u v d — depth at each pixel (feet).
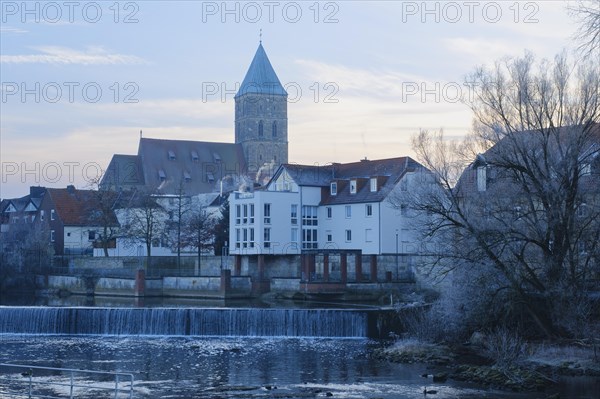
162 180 639.35
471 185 200.03
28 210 565.12
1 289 411.54
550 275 183.83
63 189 514.27
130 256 430.61
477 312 193.88
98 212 460.96
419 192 204.74
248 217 382.63
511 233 184.55
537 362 170.81
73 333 246.68
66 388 152.35
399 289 327.67
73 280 395.75
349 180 392.47
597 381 155.02
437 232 203.82
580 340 181.06
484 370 164.04
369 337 233.14
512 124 189.78
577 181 181.68
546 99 185.88
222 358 192.13
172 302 336.70
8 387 152.97
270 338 233.96
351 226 382.83
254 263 381.19
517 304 190.70
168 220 458.50
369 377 164.04
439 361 179.83
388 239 369.91
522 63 191.11
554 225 180.96
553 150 184.24
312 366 178.91
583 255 186.39
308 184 395.75
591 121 182.29
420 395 144.56
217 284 354.54
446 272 198.08
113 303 334.03
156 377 165.89
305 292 331.98
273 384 157.38
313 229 396.57
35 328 248.52
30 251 419.74
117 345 217.97
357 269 332.80
